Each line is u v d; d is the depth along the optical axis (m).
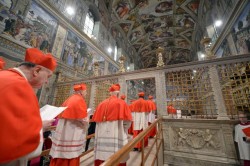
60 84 8.67
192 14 18.19
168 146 5.09
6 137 0.67
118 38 20.78
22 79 0.93
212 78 5.00
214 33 13.04
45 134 3.57
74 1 11.84
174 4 17.94
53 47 9.27
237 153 4.19
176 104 5.55
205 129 4.76
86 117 2.67
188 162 4.70
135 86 22.55
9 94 0.77
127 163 3.56
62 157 2.33
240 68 4.71
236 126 4.20
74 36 11.38
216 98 4.80
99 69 14.38
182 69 5.63
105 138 2.65
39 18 8.44
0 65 2.30
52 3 9.48
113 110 2.77
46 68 1.19
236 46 8.91
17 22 7.12
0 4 6.40
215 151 4.48
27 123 0.77
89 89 7.68
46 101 8.25
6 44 6.54
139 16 20.31
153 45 27.48
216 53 12.39
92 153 4.44
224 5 10.45
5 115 0.71
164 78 5.91
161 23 21.67
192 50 25.00
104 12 16.75
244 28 7.93
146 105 5.28
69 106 2.52
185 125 5.05
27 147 0.73
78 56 11.59
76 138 2.49
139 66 30.48
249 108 4.34
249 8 7.40
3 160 0.65
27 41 7.57
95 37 14.60
